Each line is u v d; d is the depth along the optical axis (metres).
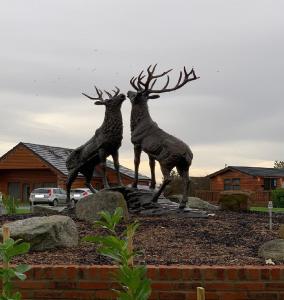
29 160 46.16
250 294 5.86
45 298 5.96
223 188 51.34
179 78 12.55
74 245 8.09
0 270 3.53
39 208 15.41
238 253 7.59
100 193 10.88
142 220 10.87
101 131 13.48
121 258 3.59
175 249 7.89
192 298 5.85
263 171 51.50
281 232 8.88
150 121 12.45
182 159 11.95
